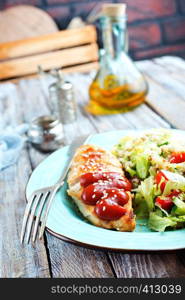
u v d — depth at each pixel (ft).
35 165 2.77
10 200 2.50
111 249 2.04
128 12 5.36
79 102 3.48
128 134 2.80
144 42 5.60
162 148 2.52
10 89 3.90
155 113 3.18
